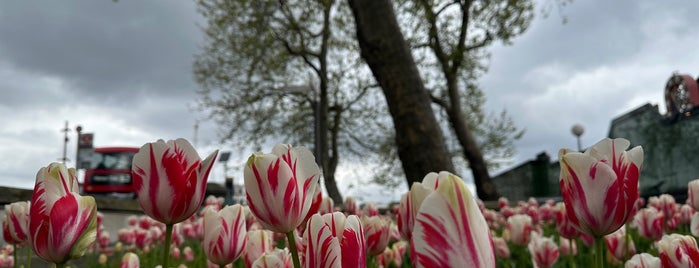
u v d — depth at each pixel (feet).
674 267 4.44
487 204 38.60
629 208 3.74
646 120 65.87
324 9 75.61
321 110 77.30
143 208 4.09
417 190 3.70
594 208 3.74
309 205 3.99
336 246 2.81
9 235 6.67
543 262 9.57
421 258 2.25
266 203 3.80
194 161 4.17
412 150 25.09
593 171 3.74
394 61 25.75
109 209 24.14
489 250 2.31
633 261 4.88
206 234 5.35
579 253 12.48
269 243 5.28
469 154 61.00
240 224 5.41
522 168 92.32
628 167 3.77
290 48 75.66
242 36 79.66
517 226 11.54
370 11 26.30
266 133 82.94
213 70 83.61
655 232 10.05
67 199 3.77
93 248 16.88
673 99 61.16
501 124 85.35
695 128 57.98
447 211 2.27
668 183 61.87
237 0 74.95
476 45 66.28
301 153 4.03
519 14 62.49
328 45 83.87
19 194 15.78
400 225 4.63
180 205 4.08
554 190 85.56
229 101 83.35
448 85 64.64
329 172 76.95
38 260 12.86
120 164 88.84
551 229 23.63
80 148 89.25
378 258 8.93
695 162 57.82
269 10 73.77
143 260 15.46
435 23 64.85
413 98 25.50
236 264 11.99
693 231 6.89
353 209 11.36
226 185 61.26
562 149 4.03
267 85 82.38
